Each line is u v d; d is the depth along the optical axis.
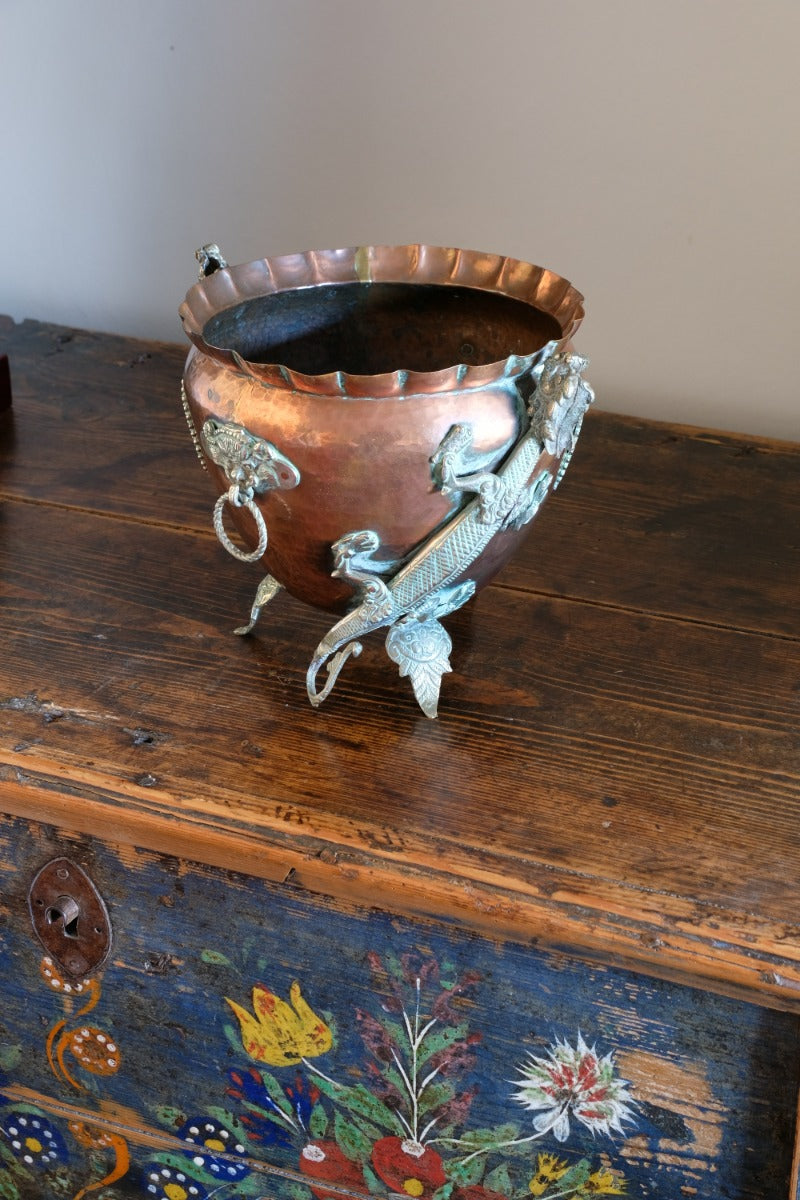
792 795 0.73
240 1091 0.82
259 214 1.27
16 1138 0.94
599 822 0.71
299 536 0.69
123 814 0.71
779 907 0.65
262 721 0.78
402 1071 0.76
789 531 1.01
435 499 0.67
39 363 1.27
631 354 1.22
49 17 1.22
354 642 0.77
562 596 0.92
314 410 0.65
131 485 1.06
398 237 1.23
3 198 1.35
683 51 1.06
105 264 1.36
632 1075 0.70
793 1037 0.65
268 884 0.72
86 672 0.83
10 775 0.74
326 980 0.74
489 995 0.71
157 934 0.78
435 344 0.87
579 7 1.07
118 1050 0.84
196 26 1.18
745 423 1.23
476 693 0.81
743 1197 0.70
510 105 1.13
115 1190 0.93
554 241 1.19
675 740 0.77
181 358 1.30
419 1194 0.81
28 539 0.98
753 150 1.09
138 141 1.27
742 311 1.17
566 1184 0.76
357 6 1.12
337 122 1.19
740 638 0.88
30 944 0.83
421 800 0.72
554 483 0.76
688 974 0.64
